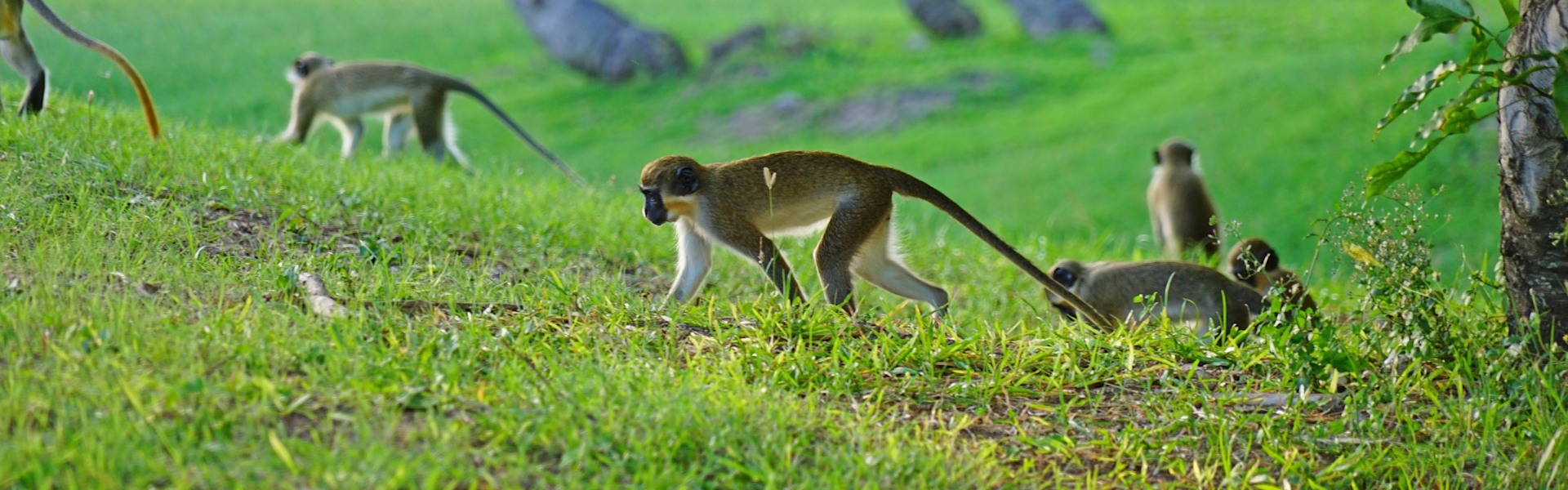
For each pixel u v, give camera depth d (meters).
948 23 52.25
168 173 13.84
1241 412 9.41
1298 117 37.53
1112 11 57.12
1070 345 10.27
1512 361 9.66
